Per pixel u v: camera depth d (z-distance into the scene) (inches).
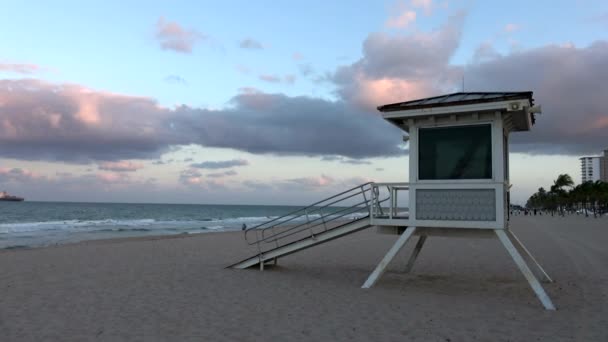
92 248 836.6
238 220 2930.6
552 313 339.0
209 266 583.2
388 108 415.2
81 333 273.4
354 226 460.8
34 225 1887.3
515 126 448.8
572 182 4542.3
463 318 319.6
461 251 792.9
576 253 786.8
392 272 544.7
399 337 270.4
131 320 305.0
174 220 2758.4
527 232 1393.9
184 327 288.8
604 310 351.6
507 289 442.0
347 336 271.4
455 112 388.2
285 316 320.2
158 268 559.8
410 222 414.3
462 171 398.3
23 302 357.4
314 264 624.7
